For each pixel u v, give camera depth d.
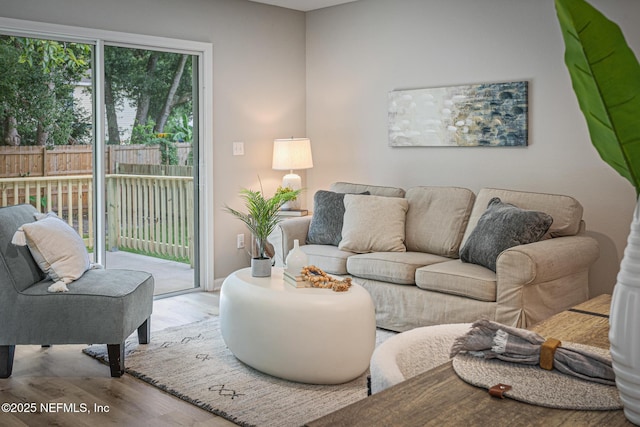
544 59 4.62
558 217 4.14
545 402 1.09
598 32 0.83
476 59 5.00
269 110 5.95
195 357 3.79
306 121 6.29
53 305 3.38
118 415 3.00
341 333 3.25
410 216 4.87
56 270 3.53
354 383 3.35
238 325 3.51
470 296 3.86
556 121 4.60
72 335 3.41
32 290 3.42
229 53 5.59
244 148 5.77
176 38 5.20
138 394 3.26
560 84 4.55
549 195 4.23
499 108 4.85
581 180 4.51
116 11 4.82
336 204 5.08
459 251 4.52
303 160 5.76
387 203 4.83
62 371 3.60
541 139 4.68
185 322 4.59
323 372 3.27
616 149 0.93
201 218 5.57
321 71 6.12
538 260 3.57
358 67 5.81
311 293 3.38
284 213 5.74
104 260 4.97
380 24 5.60
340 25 5.91
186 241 5.54
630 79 0.85
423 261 4.32
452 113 5.13
